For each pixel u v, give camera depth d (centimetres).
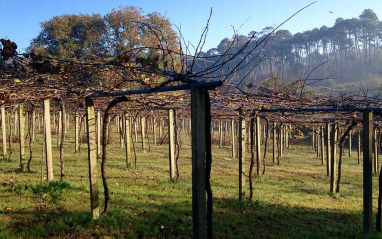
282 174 1542
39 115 3011
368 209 681
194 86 398
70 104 1269
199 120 403
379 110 659
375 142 1747
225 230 646
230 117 1468
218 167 1653
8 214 638
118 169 1355
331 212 859
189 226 641
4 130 1448
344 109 666
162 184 1067
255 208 834
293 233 655
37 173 1129
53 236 553
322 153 2019
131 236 571
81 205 722
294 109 715
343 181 1434
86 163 1437
